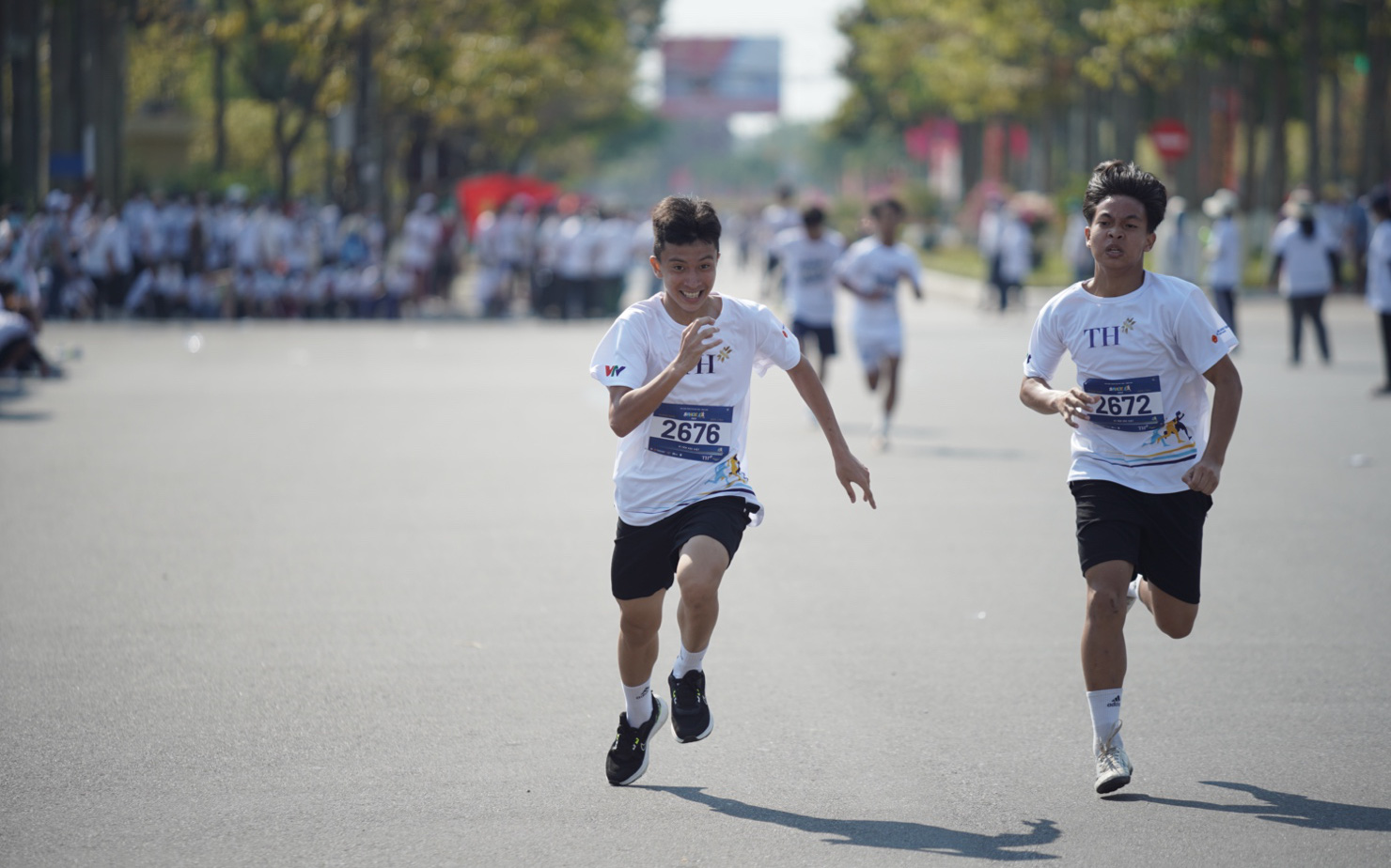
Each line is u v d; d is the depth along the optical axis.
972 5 110.94
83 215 66.75
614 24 129.25
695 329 11.57
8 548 21.95
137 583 19.81
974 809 12.05
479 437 33.19
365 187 85.44
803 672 15.98
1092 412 12.77
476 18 96.06
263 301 68.69
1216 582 19.70
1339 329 59.41
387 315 70.94
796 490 26.66
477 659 16.42
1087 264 75.00
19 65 74.12
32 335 43.56
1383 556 21.09
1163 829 11.58
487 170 151.25
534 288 73.94
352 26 80.44
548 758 13.28
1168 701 14.88
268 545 22.19
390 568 20.72
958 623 17.92
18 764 13.10
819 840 11.40
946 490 26.61
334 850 11.21
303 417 36.25
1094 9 102.62
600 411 37.78
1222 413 12.32
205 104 121.44
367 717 14.41
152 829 11.62
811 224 33.78
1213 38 85.94
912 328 66.06
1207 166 102.62
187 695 15.09
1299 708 14.61
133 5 77.81
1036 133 172.50
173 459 29.89
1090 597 12.39
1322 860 10.97
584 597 19.12
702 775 12.88
